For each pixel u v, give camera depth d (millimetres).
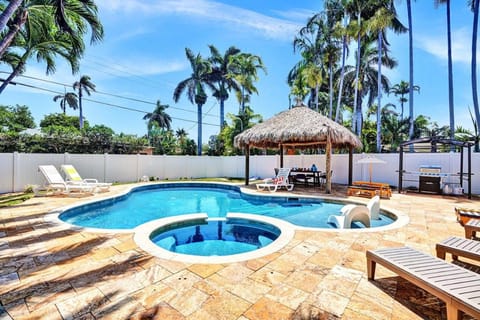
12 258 3486
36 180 10656
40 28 7750
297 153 19750
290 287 2746
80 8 7352
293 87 20984
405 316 2256
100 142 15445
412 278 2322
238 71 23609
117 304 2398
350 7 16125
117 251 3758
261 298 2529
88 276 2961
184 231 5797
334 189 11273
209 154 22406
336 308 2369
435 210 6867
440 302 2463
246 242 5426
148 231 4805
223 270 3143
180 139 33594
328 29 17656
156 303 2424
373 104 26875
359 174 12828
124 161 14219
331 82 18719
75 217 7133
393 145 22781
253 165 17250
